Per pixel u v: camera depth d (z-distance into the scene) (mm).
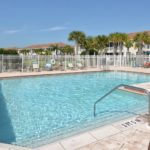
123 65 31188
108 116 8273
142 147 4930
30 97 12969
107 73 25781
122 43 53500
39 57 26062
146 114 7809
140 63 30094
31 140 6227
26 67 25031
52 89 15781
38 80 20109
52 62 26938
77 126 7258
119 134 5734
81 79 21141
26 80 19859
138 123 6633
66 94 14008
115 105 10430
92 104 11102
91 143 5211
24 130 7266
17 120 8445
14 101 11891
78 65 28594
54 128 7352
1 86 16703
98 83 18750
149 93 6285
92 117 8430
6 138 6539
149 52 53562
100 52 55375
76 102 11672
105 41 53625
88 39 54562
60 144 5215
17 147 4906
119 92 13531
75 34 52344
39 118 8688
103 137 5551
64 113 9414
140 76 22984
